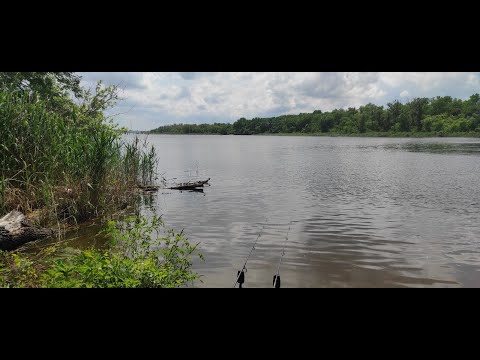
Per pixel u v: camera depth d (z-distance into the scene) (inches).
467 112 4697.3
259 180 847.7
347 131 5565.9
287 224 433.7
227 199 601.3
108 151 496.7
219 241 361.1
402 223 439.8
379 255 323.6
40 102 451.8
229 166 1208.8
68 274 201.2
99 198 461.4
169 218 461.7
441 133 4367.6
